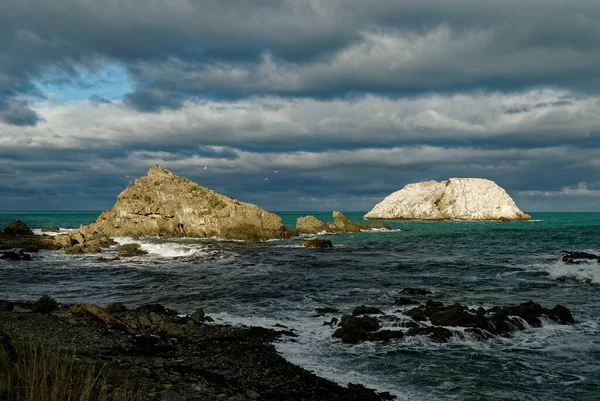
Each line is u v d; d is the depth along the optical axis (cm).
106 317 1969
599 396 1345
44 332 1716
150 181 8762
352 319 2097
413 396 1336
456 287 3259
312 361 1655
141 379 1264
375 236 9031
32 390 859
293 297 2947
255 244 6900
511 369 1577
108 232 8019
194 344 1809
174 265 4516
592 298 2828
